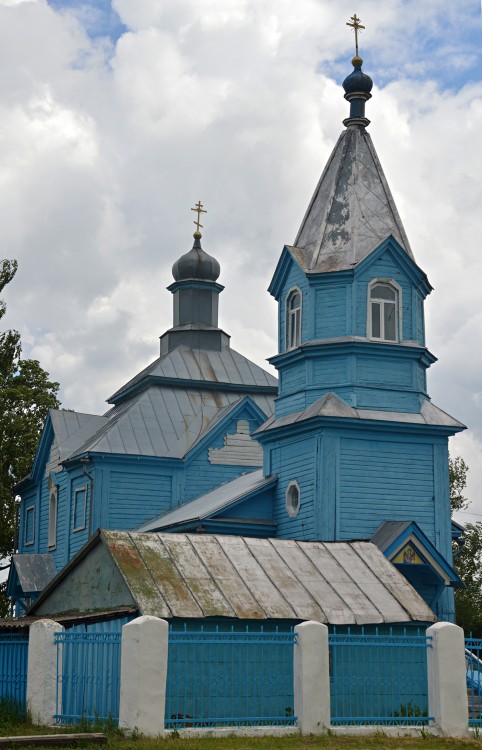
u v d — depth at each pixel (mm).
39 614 27547
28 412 53656
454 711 20250
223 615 21500
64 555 41969
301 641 19734
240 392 44844
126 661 18500
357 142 35281
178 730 18547
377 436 32219
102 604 23828
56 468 44312
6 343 43531
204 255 47469
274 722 19906
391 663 21938
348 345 32312
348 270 32750
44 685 20438
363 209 34062
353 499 31609
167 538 23719
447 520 32469
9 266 42031
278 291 34906
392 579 24156
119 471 40531
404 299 33406
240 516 33719
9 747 17031
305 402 32906
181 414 43000
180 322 47219
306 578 23531
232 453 41781
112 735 18016
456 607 54219
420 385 33281
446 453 32906
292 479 33125
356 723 20281
